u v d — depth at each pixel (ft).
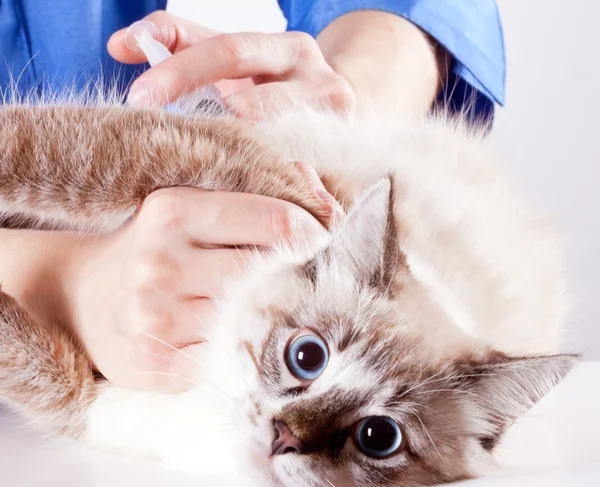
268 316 1.33
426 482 1.25
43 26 2.15
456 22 2.12
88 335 1.47
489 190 1.70
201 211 1.37
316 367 1.28
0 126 1.53
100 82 1.95
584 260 1.99
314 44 1.82
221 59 1.65
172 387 1.39
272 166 1.52
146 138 1.50
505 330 1.43
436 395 1.25
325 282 1.33
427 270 1.42
